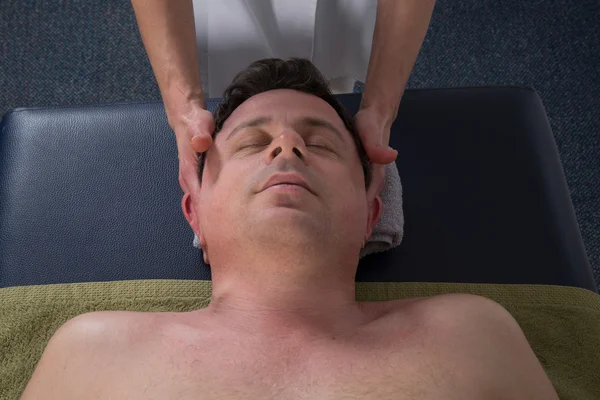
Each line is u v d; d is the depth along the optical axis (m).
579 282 1.14
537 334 1.08
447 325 0.88
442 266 1.14
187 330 0.89
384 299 1.10
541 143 1.26
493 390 0.80
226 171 0.96
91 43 1.89
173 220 1.18
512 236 1.17
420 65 1.87
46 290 1.11
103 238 1.17
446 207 1.19
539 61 1.88
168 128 1.27
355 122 1.11
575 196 1.72
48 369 0.85
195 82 1.13
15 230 1.18
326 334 0.88
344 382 0.79
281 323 0.89
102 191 1.21
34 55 1.87
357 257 0.99
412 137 1.26
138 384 0.80
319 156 0.97
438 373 0.81
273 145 0.93
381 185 1.10
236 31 1.24
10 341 1.06
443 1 1.94
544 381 0.84
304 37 1.27
